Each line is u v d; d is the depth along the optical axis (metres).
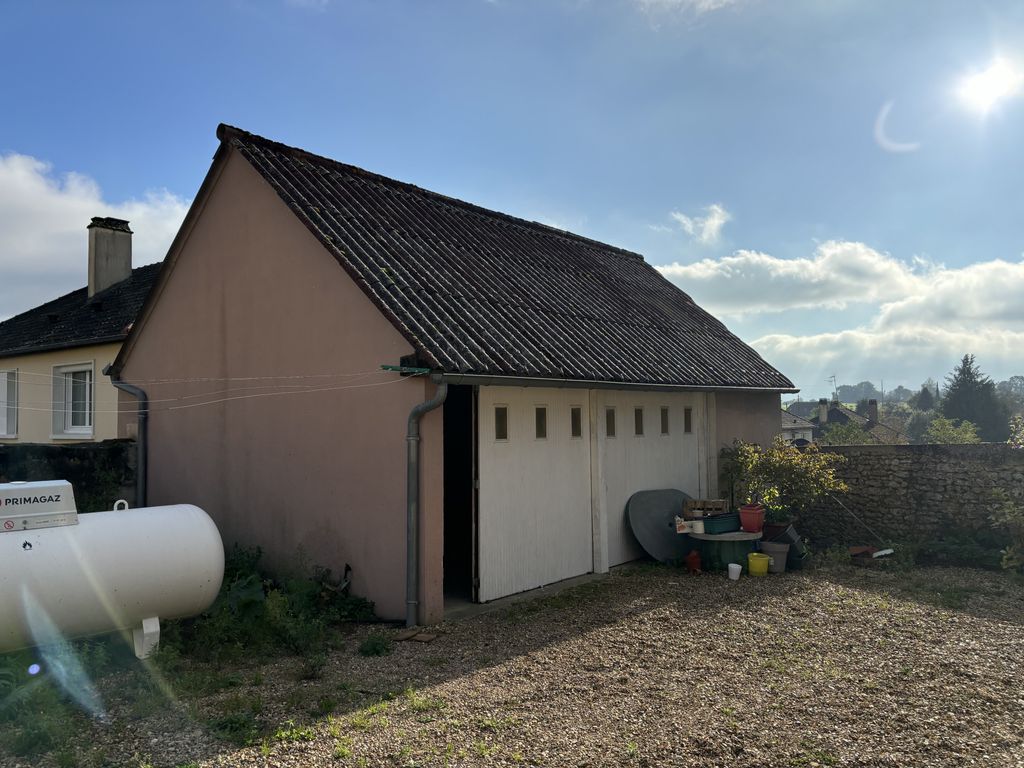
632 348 11.63
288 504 9.45
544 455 9.93
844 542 12.87
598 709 5.46
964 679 6.18
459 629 7.74
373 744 4.80
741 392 14.17
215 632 6.97
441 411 8.12
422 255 10.44
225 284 10.59
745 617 8.22
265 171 9.85
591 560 10.69
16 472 12.15
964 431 37.22
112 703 5.57
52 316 17.67
